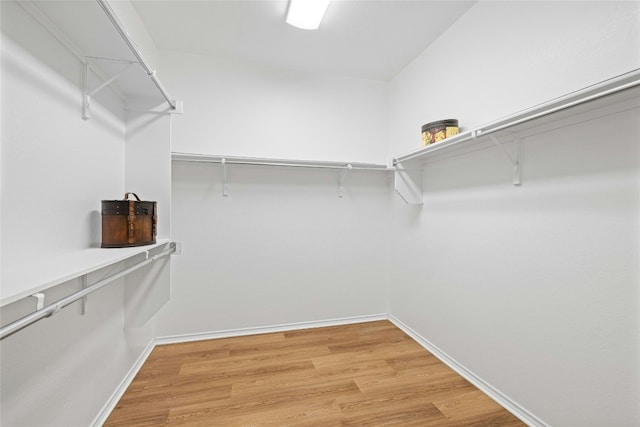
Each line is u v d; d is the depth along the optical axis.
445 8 1.86
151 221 1.47
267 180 2.61
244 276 2.55
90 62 1.35
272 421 1.47
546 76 1.37
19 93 0.93
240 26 2.04
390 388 1.75
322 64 2.57
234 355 2.16
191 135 2.40
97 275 1.39
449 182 2.08
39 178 1.02
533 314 1.45
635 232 1.07
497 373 1.65
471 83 1.84
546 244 1.39
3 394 0.86
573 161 1.27
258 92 2.55
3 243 0.85
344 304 2.82
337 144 2.76
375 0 1.79
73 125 1.22
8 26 0.89
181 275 2.41
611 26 1.12
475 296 1.82
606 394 1.15
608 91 0.93
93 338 1.38
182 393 1.69
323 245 2.76
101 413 1.45
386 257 2.93
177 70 2.38
